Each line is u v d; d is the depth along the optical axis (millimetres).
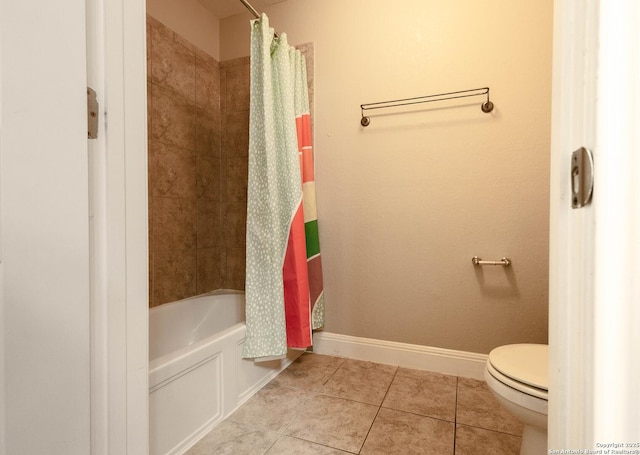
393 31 1722
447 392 1489
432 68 1648
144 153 630
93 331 526
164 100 1858
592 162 297
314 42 1894
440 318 1688
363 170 1817
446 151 1640
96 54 523
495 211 1562
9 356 420
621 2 275
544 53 1459
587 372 305
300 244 1606
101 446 538
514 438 1169
